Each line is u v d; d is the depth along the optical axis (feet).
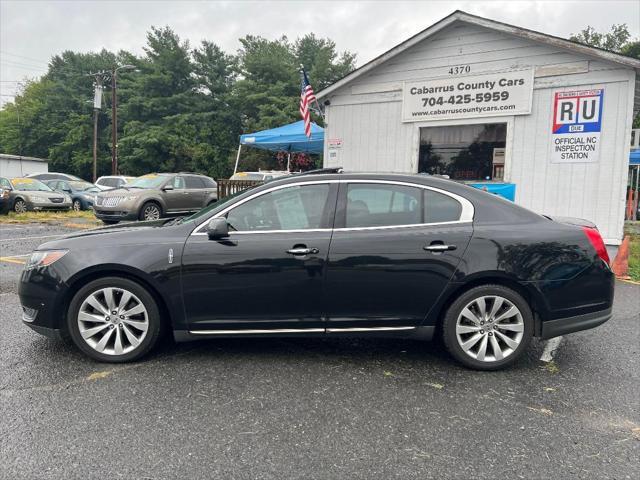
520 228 12.57
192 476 8.13
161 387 11.39
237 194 13.32
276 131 44.78
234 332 12.67
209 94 152.15
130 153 142.61
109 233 13.07
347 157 37.73
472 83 32.65
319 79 142.31
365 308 12.50
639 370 12.78
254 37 157.69
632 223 54.75
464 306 12.42
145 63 147.95
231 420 9.95
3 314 17.02
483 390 11.50
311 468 8.39
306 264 12.35
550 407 10.69
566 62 29.68
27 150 177.58
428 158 34.94
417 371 12.59
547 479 8.16
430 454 8.85
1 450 8.79
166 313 13.12
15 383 11.53
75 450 8.82
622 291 21.65
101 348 12.65
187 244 12.46
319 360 13.23
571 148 30.07
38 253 12.92
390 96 35.65
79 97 169.68
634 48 129.70
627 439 9.43
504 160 32.22
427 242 12.36
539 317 12.62
